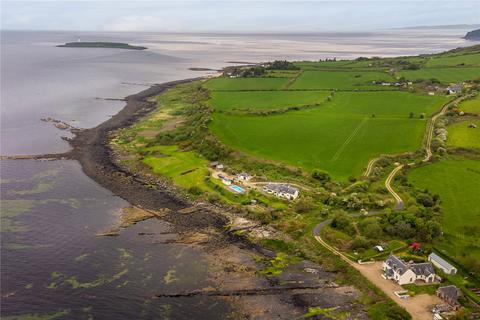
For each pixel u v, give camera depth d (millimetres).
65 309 87500
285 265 104812
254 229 121250
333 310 88562
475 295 89062
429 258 101438
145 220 126188
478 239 107688
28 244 110562
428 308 86500
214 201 136875
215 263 105375
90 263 103562
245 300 91812
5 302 88750
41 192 142125
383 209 124562
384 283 94812
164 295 92812
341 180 143625
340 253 106688
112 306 88875
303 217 123938
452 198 128375
